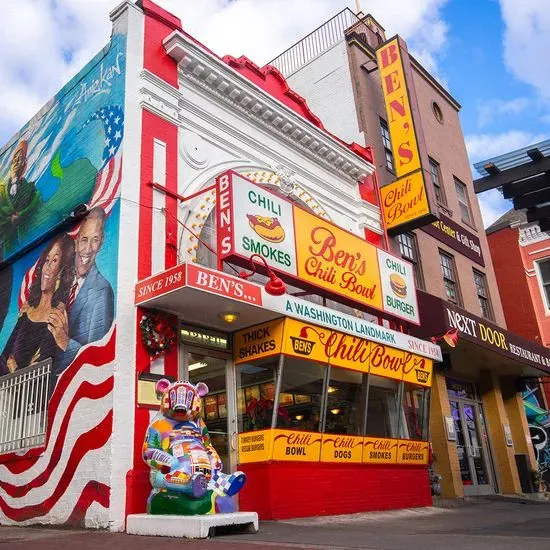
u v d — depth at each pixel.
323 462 9.12
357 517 8.88
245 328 9.48
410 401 12.41
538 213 7.82
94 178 9.32
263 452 8.38
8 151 12.05
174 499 6.60
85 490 7.52
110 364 7.79
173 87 10.04
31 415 8.99
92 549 5.37
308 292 10.24
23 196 11.02
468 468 15.45
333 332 9.86
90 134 9.77
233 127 11.17
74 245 9.25
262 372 9.17
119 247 8.34
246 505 8.34
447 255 17.44
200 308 8.48
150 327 8.22
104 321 8.12
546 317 22.27
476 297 17.89
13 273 10.62
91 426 7.74
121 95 9.36
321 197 13.06
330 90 16.95
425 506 11.14
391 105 14.80
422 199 13.79
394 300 11.90
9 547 5.66
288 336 8.99
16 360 9.75
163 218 9.11
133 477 7.34
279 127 12.31
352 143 14.66
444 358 14.37
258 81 12.49
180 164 9.82
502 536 5.95
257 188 9.26
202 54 10.54
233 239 8.52
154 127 9.54
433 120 19.05
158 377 8.12
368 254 11.54
